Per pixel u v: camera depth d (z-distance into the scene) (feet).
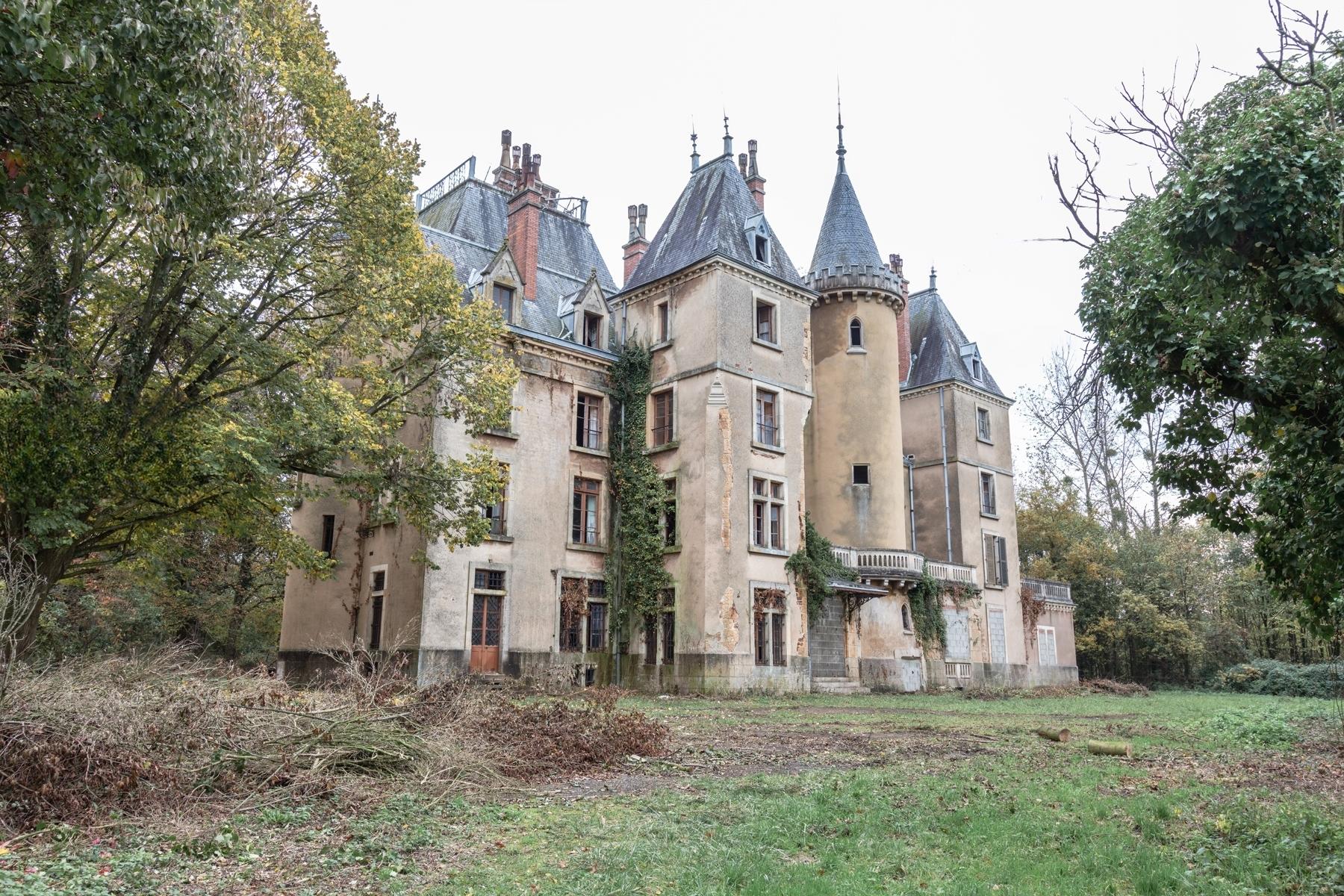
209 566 105.09
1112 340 29.35
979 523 128.47
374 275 58.80
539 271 105.40
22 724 25.02
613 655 91.40
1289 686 130.93
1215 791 34.37
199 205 32.30
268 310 59.77
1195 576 153.48
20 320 44.96
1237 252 25.89
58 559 53.16
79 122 26.96
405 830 25.17
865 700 87.86
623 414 97.60
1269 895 21.04
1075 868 22.66
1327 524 25.35
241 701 33.32
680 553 90.17
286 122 54.34
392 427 64.95
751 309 96.43
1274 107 25.76
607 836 25.25
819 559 99.25
